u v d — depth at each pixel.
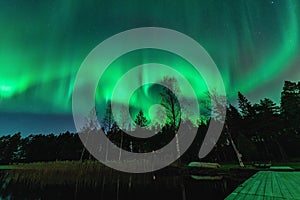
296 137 33.91
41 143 58.34
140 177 22.70
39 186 17.55
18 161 56.25
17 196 13.27
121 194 12.84
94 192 13.86
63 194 13.52
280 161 30.28
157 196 11.59
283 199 5.51
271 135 34.72
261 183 8.70
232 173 18.95
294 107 34.44
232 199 5.60
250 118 37.25
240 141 31.98
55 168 32.78
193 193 11.60
